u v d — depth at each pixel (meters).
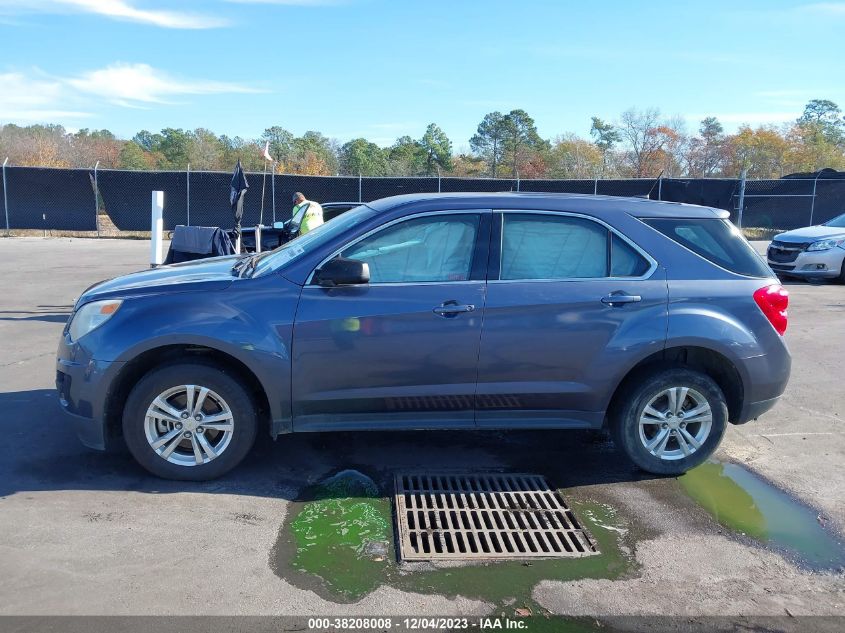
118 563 3.39
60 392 4.40
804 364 7.41
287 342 4.18
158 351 4.30
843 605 3.25
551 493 4.35
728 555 3.67
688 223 4.59
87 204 22.53
